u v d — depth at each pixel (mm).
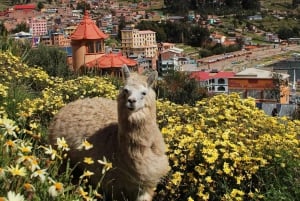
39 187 4094
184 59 103875
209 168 6289
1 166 4051
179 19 191375
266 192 6117
